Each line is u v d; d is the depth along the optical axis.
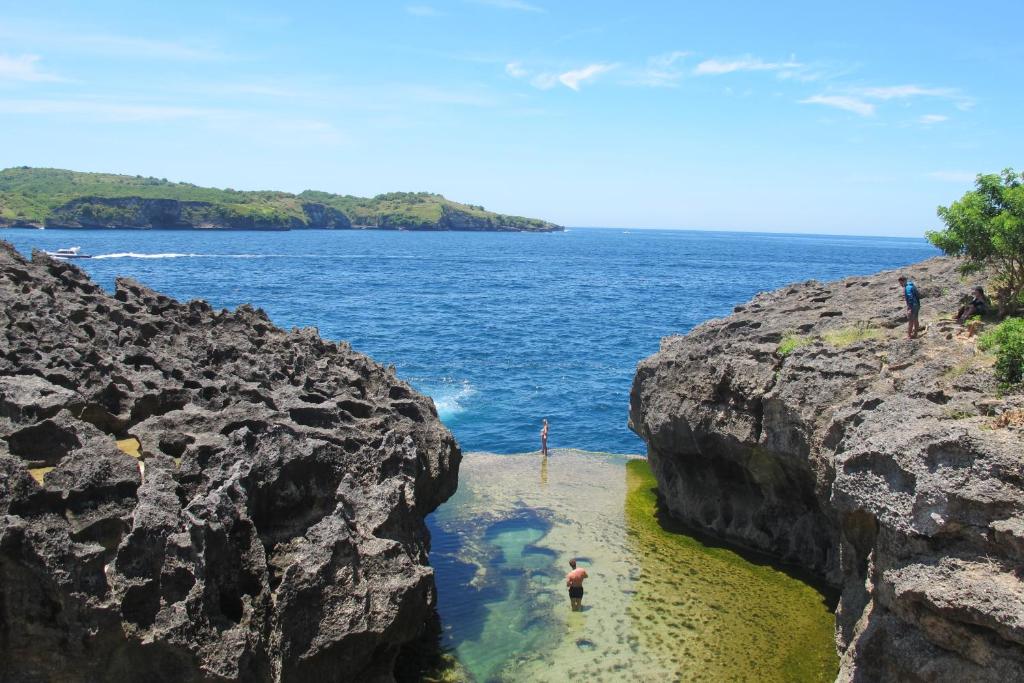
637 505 31.64
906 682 14.16
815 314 30.17
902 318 26.25
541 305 106.75
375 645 16.42
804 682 18.92
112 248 180.38
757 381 25.75
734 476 27.83
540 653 20.12
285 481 18.89
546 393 54.59
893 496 15.07
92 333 28.64
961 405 16.67
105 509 15.35
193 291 105.81
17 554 13.28
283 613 15.40
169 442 19.88
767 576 24.88
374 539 17.69
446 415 48.16
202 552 14.71
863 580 17.78
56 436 17.95
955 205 25.20
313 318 86.00
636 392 33.84
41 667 13.55
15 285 31.25
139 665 13.99
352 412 26.44
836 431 20.73
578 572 22.78
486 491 33.25
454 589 23.69
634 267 193.50
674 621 21.91
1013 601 12.48
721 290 134.25
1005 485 13.41
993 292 27.11
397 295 112.88
